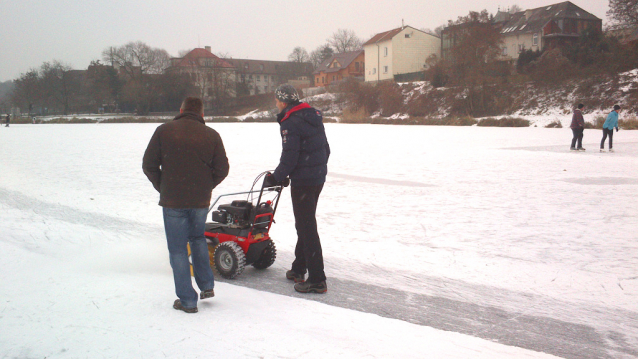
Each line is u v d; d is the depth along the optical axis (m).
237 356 2.88
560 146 21.84
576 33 64.06
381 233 6.76
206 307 3.79
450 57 61.81
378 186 11.09
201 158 3.71
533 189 10.48
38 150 20.83
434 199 9.43
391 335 3.36
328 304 4.12
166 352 2.92
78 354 2.88
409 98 61.72
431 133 33.81
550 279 4.83
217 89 85.88
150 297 3.93
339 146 22.67
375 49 81.06
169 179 3.64
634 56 46.59
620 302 4.24
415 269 5.17
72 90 100.19
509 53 69.25
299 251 4.71
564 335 3.58
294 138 4.20
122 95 88.06
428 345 3.22
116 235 6.53
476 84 53.66
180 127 3.71
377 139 27.56
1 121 64.44
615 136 27.55
